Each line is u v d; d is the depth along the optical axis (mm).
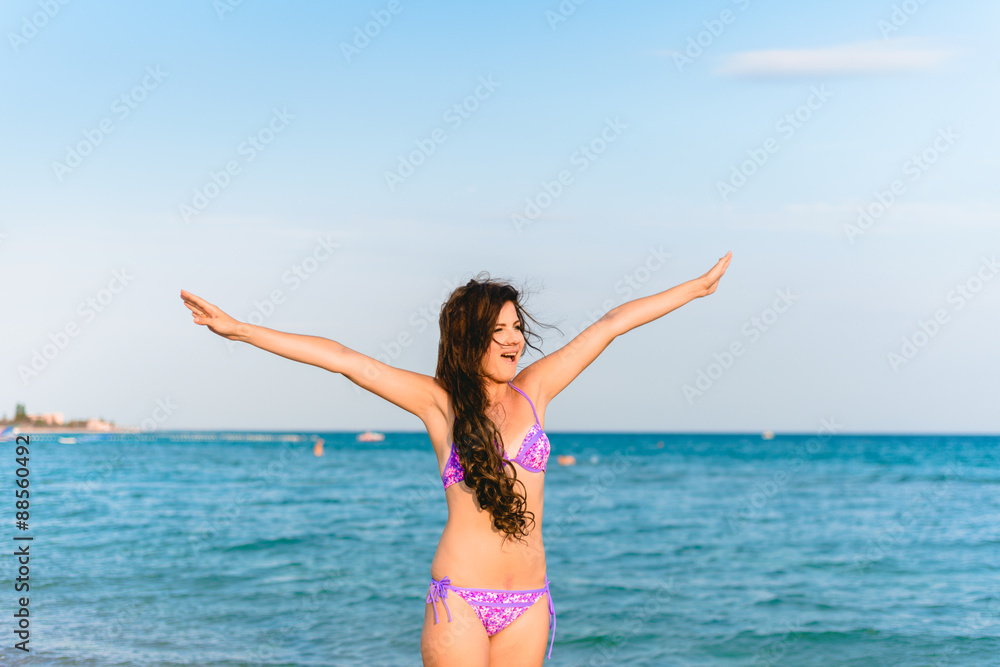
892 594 12188
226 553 15359
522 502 2844
